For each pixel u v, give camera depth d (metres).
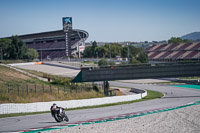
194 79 107.75
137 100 59.69
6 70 82.06
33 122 31.45
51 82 74.56
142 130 28.19
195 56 178.12
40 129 27.75
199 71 65.75
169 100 57.72
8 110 37.81
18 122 31.45
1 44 191.25
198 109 42.31
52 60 188.62
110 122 32.19
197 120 33.38
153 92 79.69
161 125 30.59
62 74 115.31
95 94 62.88
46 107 41.91
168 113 38.66
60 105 43.72
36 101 46.56
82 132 27.25
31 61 160.12
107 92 69.44
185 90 82.38
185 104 48.66
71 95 55.72
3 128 28.08
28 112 39.56
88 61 176.38
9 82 63.09
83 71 71.00
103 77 70.00
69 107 44.97
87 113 38.72
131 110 41.88
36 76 84.62
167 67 67.00
